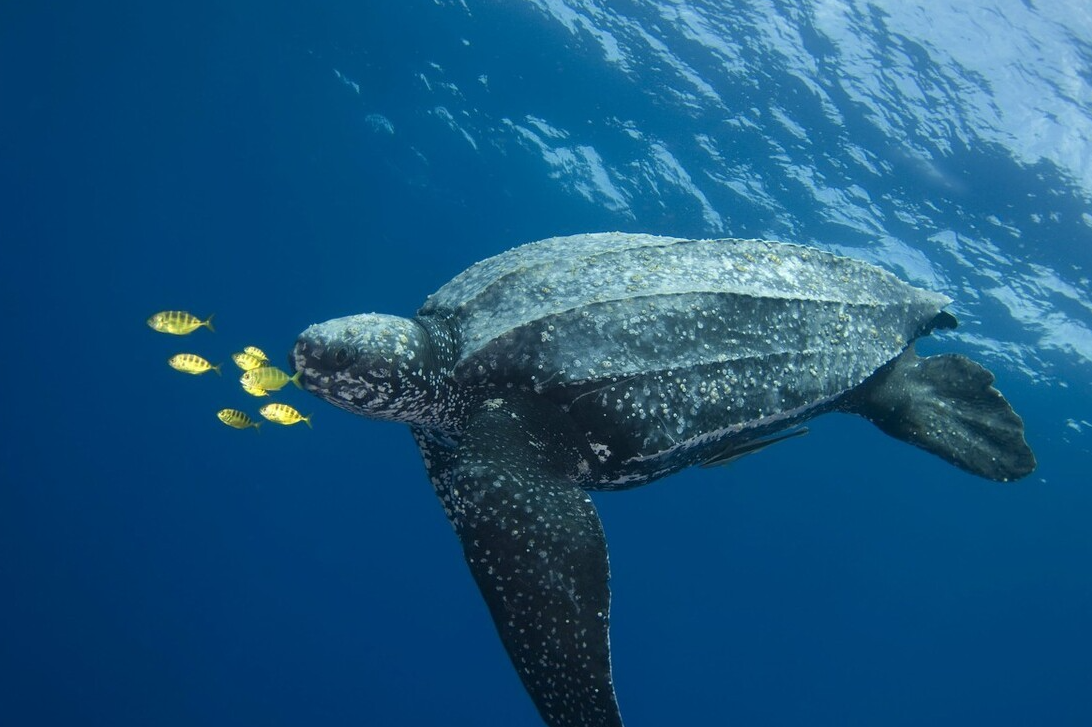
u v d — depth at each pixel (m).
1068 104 12.59
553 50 15.53
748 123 14.75
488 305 3.62
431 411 3.70
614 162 16.67
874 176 14.37
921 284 15.34
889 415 4.73
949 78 12.90
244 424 5.04
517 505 2.94
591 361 3.31
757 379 3.60
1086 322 14.64
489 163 18.17
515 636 2.78
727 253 3.91
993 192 13.65
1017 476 4.54
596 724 2.66
